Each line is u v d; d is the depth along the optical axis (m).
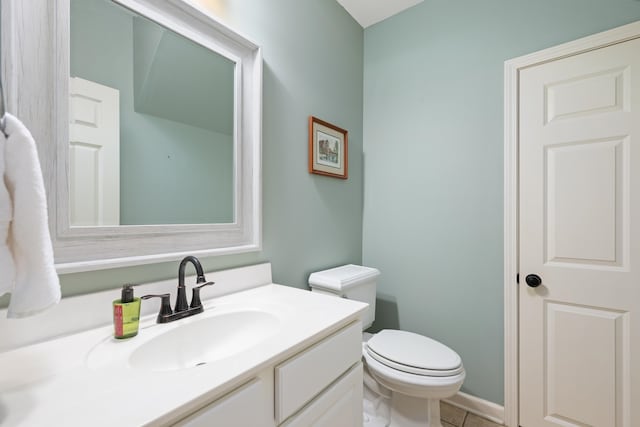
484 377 1.53
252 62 1.20
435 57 1.70
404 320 1.82
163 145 0.93
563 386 1.32
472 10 1.58
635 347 1.18
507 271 1.46
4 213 0.45
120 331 0.68
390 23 1.89
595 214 1.26
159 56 0.92
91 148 0.76
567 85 1.31
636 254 1.18
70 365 0.56
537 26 1.39
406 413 1.28
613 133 1.22
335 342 0.82
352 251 1.88
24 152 0.47
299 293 1.09
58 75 0.70
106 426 0.40
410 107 1.80
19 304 0.47
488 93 1.52
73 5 0.73
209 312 0.88
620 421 1.20
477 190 1.56
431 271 1.71
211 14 1.02
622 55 1.20
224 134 1.11
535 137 1.39
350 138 1.86
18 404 0.44
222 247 1.09
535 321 1.39
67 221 0.71
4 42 0.62
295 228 1.43
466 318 1.59
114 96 0.81
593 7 1.26
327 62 1.65
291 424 0.67
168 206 0.94
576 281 1.29
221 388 0.51
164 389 0.49
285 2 1.37
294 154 1.42
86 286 0.75
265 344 0.67
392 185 1.87
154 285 0.87
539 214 1.38
